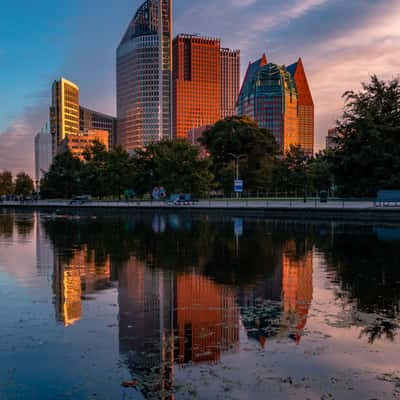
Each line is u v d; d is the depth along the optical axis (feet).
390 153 161.79
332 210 129.59
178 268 46.75
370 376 18.98
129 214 175.32
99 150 321.73
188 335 24.38
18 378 18.99
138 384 18.35
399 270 44.37
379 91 171.53
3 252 61.41
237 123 305.94
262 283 38.50
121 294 34.71
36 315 28.63
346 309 29.58
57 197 374.43
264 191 294.25
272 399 17.01
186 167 234.38
